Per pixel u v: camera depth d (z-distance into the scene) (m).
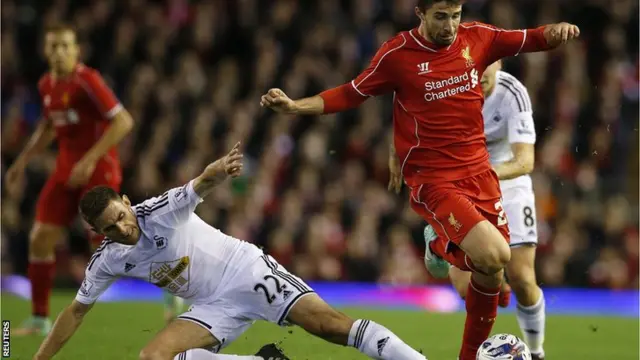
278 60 46.72
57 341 18.34
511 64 46.22
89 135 26.67
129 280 38.41
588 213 41.56
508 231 19.69
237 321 18.09
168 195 17.64
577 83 46.66
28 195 40.66
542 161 43.22
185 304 30.36
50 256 26.48
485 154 19.31
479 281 18.86
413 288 37.44
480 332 19.25
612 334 28.45
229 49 48.25
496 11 48.03
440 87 18.69
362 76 19.00
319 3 49.44
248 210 40.56
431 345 25.06
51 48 26.25
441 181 18.92
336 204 40.72
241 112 44.34
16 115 43.66
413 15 48.62
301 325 17.88
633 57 49.50
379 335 17.48
